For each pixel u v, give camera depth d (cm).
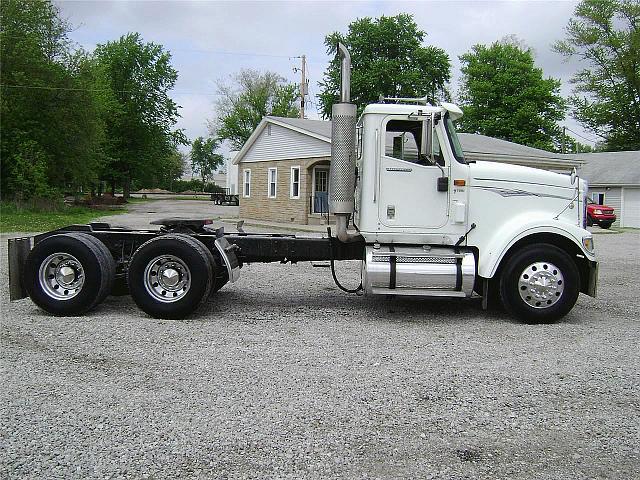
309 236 845
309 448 411
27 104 3544
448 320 803
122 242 838
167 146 6381
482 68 5372
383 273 769
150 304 773
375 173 783
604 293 1060
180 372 562
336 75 4909
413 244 795
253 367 580
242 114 7831
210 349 639
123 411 467
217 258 823
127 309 841
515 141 5122
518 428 450
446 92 5147
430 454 406
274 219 3142
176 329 725
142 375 552
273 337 696
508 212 793
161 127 6253
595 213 3409
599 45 5328
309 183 2850
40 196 3466
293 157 2956
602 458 404
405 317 818
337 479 370
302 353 630
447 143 781
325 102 4931
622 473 384
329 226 831
